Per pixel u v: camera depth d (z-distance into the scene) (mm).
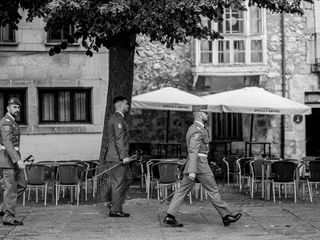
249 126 22234
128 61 14852
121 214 12234
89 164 16906
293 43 22234
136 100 19234
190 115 22047
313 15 22203
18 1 14344
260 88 20156
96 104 21250
